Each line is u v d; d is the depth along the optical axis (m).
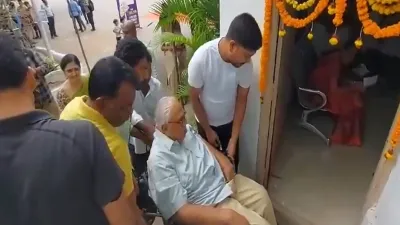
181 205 2.05
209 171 2.26
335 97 3.39
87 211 1.11
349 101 3.38
